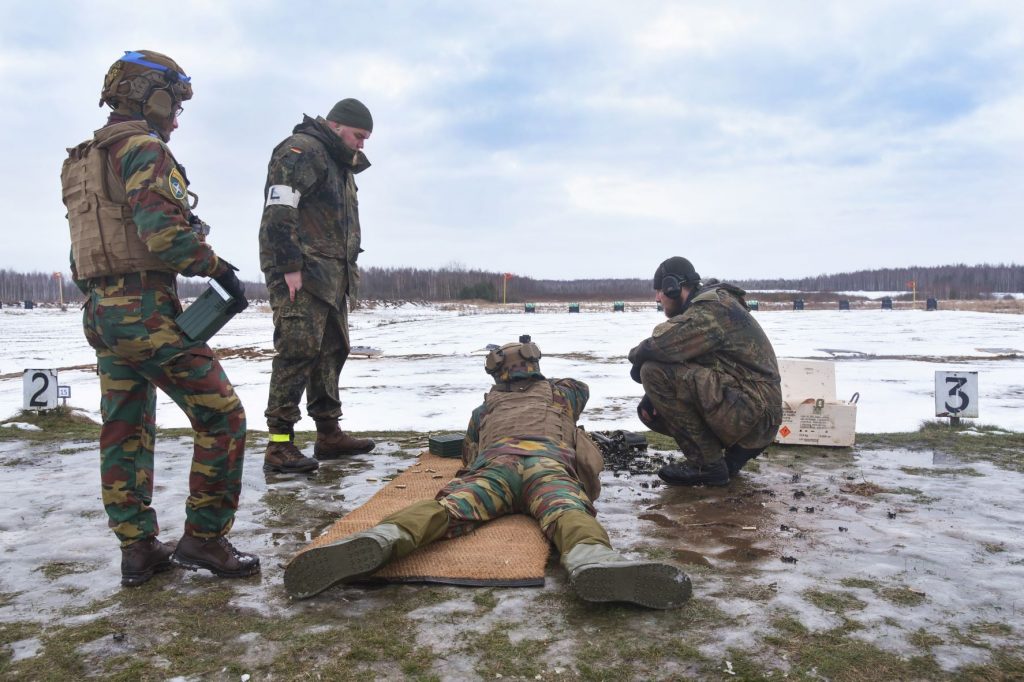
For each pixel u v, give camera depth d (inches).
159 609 112.0
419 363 620.1
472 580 119.1
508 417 168.4
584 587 106.9
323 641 100.1
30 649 99.2
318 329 211.8
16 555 137.4
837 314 1542.8
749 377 189.8
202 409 122.0
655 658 94.3
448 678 89.9
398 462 225.1
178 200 115.7
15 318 1776.6
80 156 119.7
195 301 120.5
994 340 791.7
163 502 173.8
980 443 248.2
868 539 143.9
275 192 203.0
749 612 108.3
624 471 211.3
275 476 204.2
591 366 556.1
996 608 110.4
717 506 170.6
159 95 123.7
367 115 219.0
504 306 2637.8
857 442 250.5
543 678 89.6
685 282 205.0
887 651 96.3
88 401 389.4
